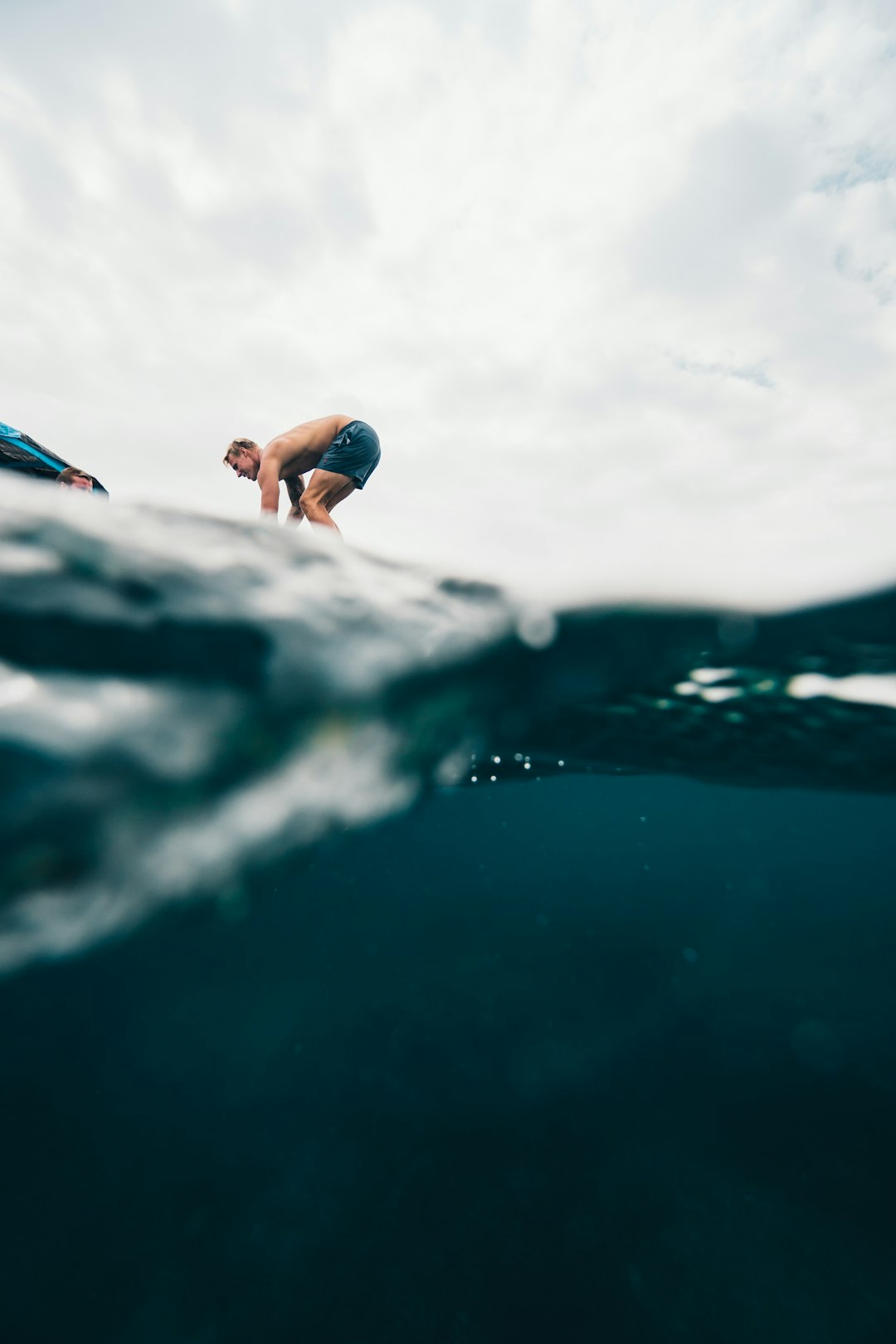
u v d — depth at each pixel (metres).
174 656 1.90
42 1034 4.43
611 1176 2.70
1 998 4.93
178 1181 2.78
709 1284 2.19
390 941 6.23
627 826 19.67
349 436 3.62
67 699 1.68
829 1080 3.50
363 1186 2.68
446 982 4.95
